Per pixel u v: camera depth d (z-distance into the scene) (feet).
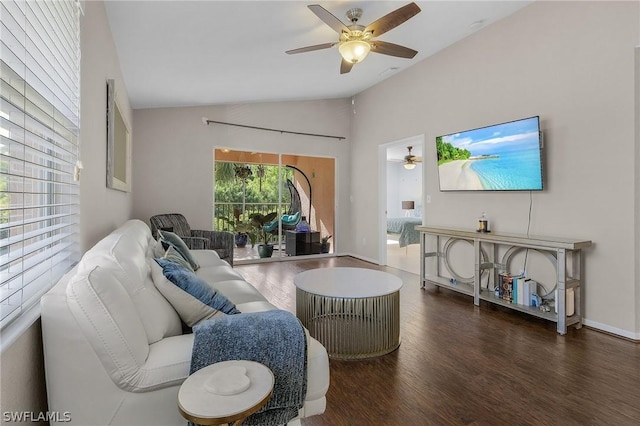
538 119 10.21
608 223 9.11
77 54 5.01
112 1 7.22
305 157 20.06
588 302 9.52
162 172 16.46
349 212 21.21
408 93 16.06
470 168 12.49
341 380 6.61
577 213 9.76
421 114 15.30
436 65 14.44
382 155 18.17
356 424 5.29
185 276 5.00
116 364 3.53
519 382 6.50
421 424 5.30
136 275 4.55
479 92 12.59
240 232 18.44
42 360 3.60
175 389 3.80
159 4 7.50
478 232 11.62
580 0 9.60
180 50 10.00
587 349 7.97
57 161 4.40
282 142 19.30
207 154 17.38
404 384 6.45
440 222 14.39
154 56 10.21
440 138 13.61
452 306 11.23
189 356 3.92
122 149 10.53
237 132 18.10
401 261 19.44
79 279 3.52
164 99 14.93
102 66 7.22
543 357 7.55
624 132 8.76
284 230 19.62
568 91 9.91
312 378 4.48
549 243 9.20
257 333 4.11
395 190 34.22
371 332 7.61
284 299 11.72
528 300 10.28
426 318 10.05
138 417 3.65
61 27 4.32
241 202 18.43
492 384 6.44
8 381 2.79
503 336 8.73
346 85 17.66
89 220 6.13
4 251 3.40
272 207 19.24
